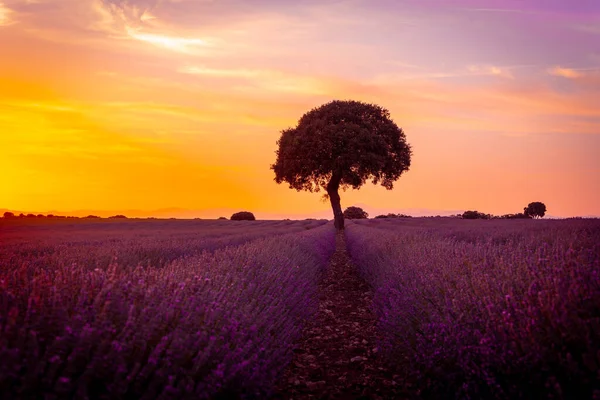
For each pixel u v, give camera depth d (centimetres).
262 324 464
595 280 324
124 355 273
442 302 469
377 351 578
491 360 323
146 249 976
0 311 284
